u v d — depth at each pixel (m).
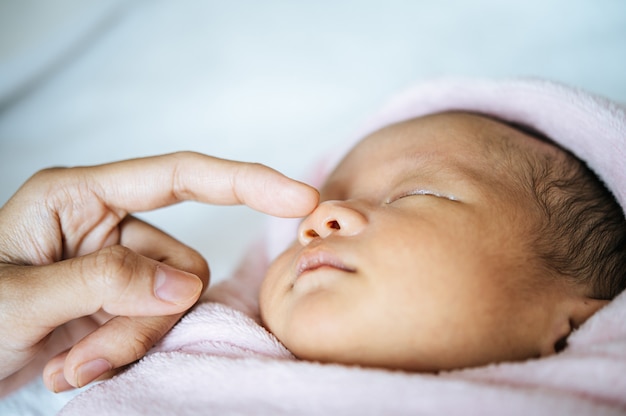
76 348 0.25
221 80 0.44
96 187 0.28
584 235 0.28
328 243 0.26
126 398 0.24
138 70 0.44
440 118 0.32
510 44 0.46
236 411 0.23
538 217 0.27
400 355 0.24
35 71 0.42
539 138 0.33
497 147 0.30
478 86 0.34
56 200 0.27
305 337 0.25
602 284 0.27
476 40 0.46
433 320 0.24
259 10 0.48
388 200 0.28
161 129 0.42
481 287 0.25
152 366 0.25
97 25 0.44
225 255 0.38
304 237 0.27
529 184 0.28
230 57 0.45
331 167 0.37
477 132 0.30
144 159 0.28
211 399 0.24
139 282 0.25
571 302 0.26
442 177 0.28
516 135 0.31
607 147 0.30
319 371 0.23
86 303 0.25
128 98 0.43
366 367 0.24
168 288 0.25
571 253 0.27
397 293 0.24
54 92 0.43
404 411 0.22
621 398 0.22
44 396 0.28
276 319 0.26
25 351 0.26
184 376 0.24
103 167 0.28
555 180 0.29
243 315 0.27
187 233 0.38
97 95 0.43
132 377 0.25
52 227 0.27
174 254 0.28
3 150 0.40
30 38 0.43
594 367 0.23
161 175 0.28
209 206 0.39
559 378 0.23
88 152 0.40
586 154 0.31
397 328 0.24
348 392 0.22
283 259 0.28
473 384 0.22
